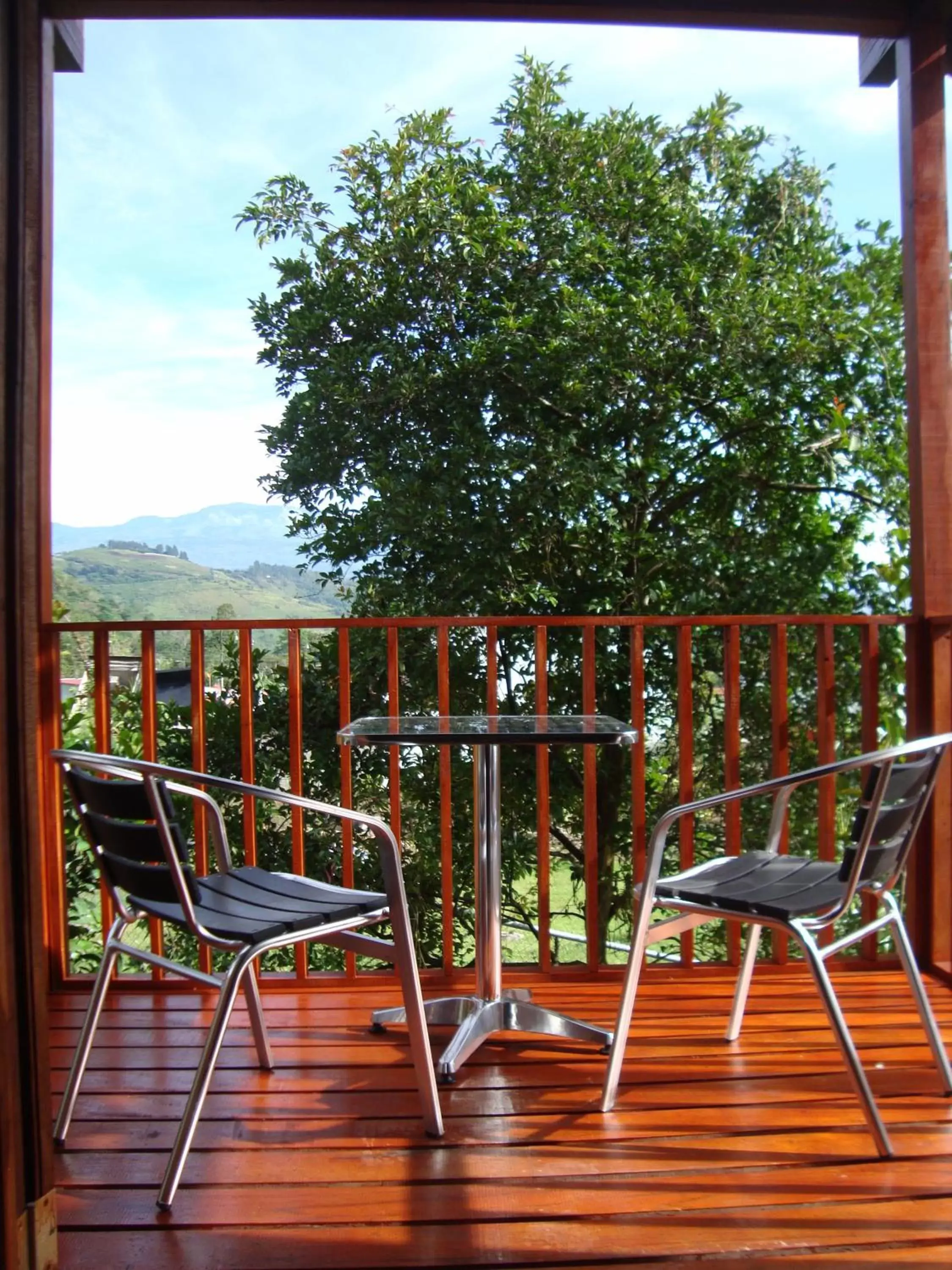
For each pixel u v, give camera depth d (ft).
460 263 22.25
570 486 20.88
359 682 21.53
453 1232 5.58
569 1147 6.53
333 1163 6.36
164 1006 9.39
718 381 22.86
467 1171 6.24
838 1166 6.25
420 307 22.66
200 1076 5.98
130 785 5.96
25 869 5.00
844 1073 7.63
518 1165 6.31
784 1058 7.92
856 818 6.49
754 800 21.84
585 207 23.22
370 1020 8.94
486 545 20.88
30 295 5.05
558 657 22.40
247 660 9.99
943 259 10.06
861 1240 5.45
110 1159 6.46
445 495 20.49
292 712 9.98
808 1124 6.81
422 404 22.06
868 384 23.63
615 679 22.47
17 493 4.98
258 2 9.20
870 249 24.16
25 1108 5.00
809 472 23.82
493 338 21.48
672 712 22.75
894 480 23.24
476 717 9.32
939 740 6.59
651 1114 6.98
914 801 6.92
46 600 10.00
